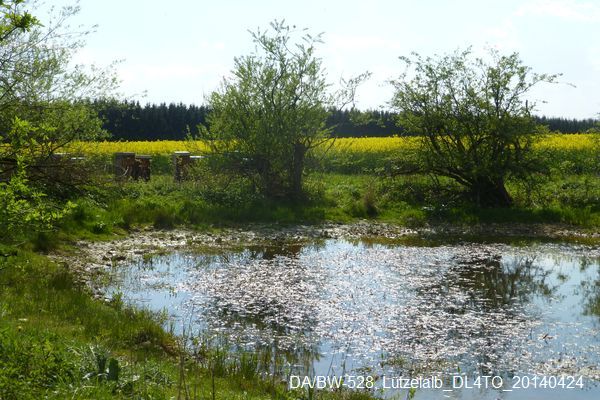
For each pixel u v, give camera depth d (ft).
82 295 35.37
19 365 19.51
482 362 29.40
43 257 45.73
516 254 55.83
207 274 46.29
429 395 25.52
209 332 32.99
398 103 78.54
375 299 40.09
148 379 21.91
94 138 56.90
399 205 78.13
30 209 24.79
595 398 25.43
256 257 53.21
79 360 21.08
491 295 41.45
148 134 212.64
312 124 77.66
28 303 31.50
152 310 36.58
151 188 75.66
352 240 62.59
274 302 39.17
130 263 49.32
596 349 31.14
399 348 31.19
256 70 76.95
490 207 76.59
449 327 34.53
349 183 90.53
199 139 80.84
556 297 41.04
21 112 46.29
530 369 28.58
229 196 73.67
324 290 42.19
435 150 78.59
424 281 45.14
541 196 78.28
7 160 32.24
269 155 76.84
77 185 52.49
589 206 73.97
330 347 31.24
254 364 27.89
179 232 62.44
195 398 19.80
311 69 77.05
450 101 75.82
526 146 76.13
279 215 71.00
